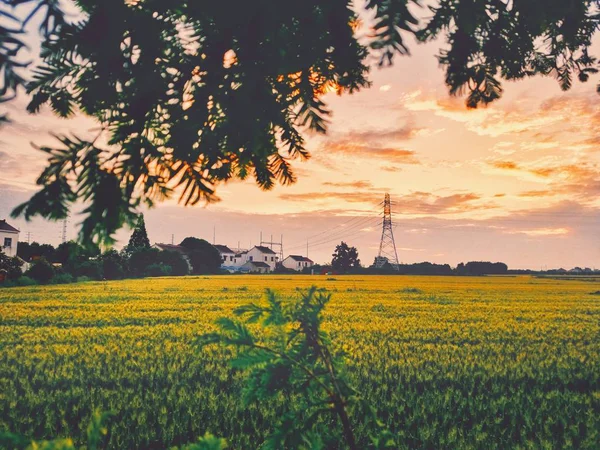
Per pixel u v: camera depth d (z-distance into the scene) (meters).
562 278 116.62
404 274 132.00
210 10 1.16
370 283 73.56
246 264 153.88
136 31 1.17
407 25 0.90
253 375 2.08
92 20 1.12
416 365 12.44
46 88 1.23
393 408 8.33
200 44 1.23
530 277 123.38
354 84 1.28
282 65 1.23
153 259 97.00
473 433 7.17
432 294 47.31
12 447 0.91
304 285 60.78
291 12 1.15
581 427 7.61
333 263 151.50
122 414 7.99
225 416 7.74
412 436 7.06
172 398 8.91
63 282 64.94
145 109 1.17
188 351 13.89
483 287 64.81
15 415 7.66
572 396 9.42
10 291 45.97
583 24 1.43
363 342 16.62
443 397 9.23
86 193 1.05
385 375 11.15
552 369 12.12
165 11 1.19
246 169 1.71
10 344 15.93
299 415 2.01
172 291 46.62
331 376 2.04
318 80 1.39
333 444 2.08
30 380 10.62
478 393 9.79
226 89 1.26
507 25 1.31
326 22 1.14
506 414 8.20
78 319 23.59
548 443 6.62
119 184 1.09
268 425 7.32
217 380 10.38
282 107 1.35
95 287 53.47
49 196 1.01
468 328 21.16
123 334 18.11
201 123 1.25
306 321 2.05
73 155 1.06
